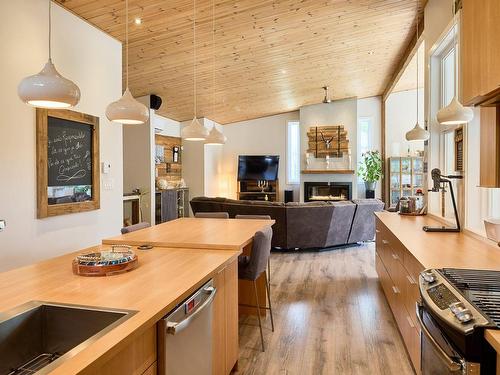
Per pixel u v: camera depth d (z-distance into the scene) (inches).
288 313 145.0
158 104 283.4
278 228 242.8
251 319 139.8
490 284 61.3
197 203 263.1
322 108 401.4
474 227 122.3
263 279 141.8
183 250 98.1
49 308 56.2
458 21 127.9
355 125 395.2
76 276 72.2
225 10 167.2
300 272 202.4
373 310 146.8
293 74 283.3
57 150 143.3
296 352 113.3
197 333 70.7
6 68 121.1
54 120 141.7
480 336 46.2
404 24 211.3
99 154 168.2
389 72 314.3
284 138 426.6
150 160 281.0
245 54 226.1
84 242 160.6
